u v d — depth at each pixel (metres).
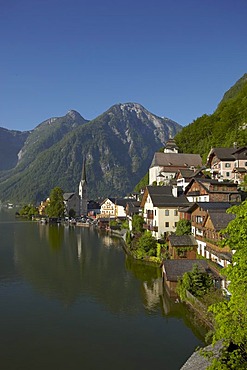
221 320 15.72
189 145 156.88
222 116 147.88
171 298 42.56
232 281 16.67
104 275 56.31
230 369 13.87
